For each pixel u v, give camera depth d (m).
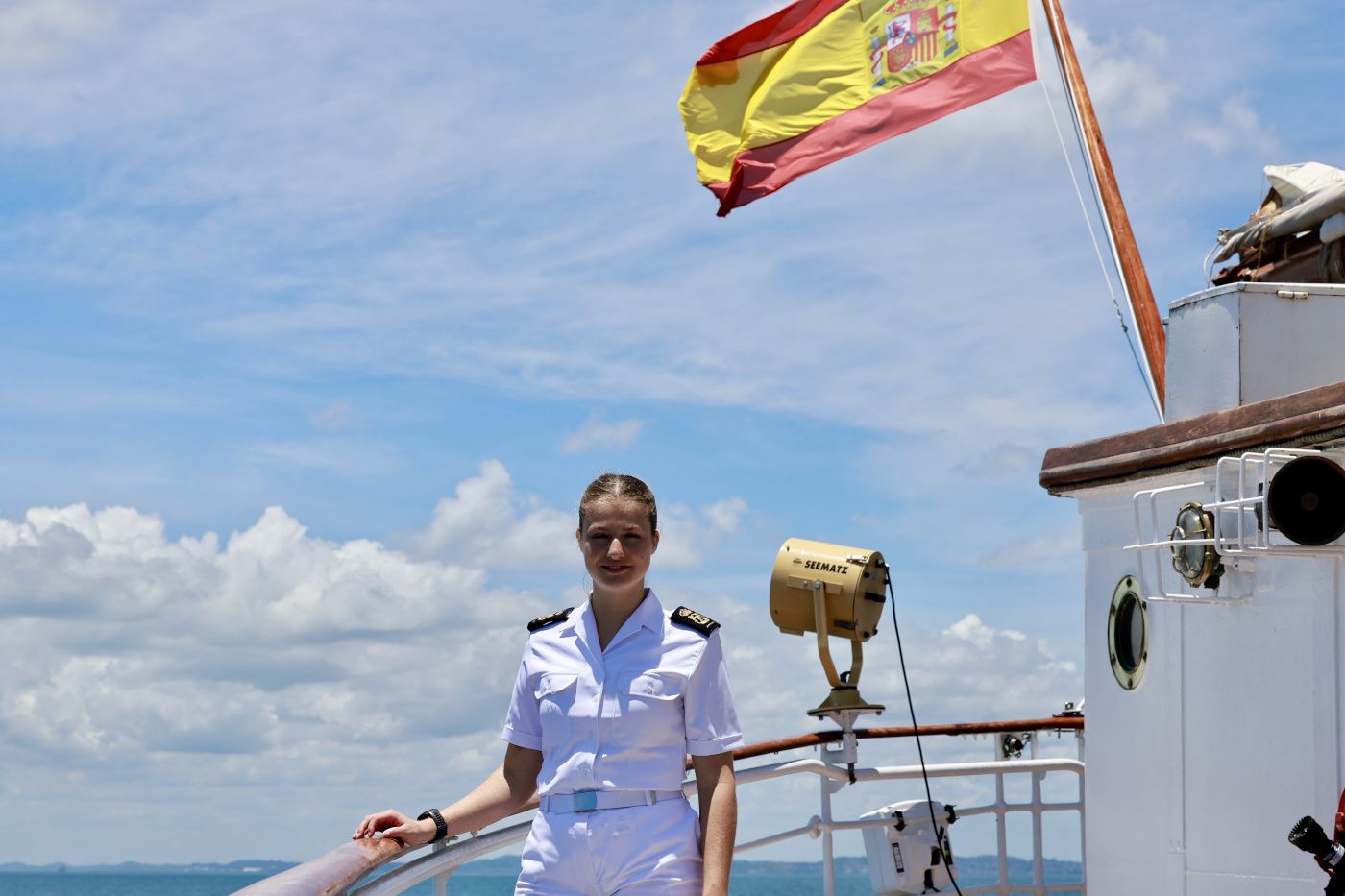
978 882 7.04
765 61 9.63
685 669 3.51
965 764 6.68
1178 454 4.66
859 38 9.41
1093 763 5.41
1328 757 4.04
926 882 6.73
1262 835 4.35
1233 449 4.35
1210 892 4.62
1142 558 5.09
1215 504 4.10
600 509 3.50
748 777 6.05
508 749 3.78
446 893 4.34
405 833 3.54
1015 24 8.81
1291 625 4.21
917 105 9.09
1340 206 5.10
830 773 6.27
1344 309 4.88
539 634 3.68
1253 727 4.39
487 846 4.34
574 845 3.45
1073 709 7.36
